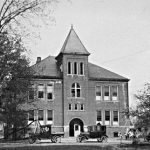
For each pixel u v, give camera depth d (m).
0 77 17.39
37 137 43.97
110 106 65.94
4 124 18.97
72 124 64.12
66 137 62.00
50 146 33.03
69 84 64.19
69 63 64.88
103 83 66.56
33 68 19.33
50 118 62.69
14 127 19.28
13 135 20.61
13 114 17.88
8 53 17.61
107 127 64.81
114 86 67.06
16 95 17.75
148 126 33.03
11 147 30.17
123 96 67.06
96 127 48.59
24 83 17.91
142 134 38.12
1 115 17.67
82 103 64.31
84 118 63.78
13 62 17.67
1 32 18.64
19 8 20.09
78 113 63.72
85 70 65.31
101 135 48.16
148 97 32.62
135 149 29.44
